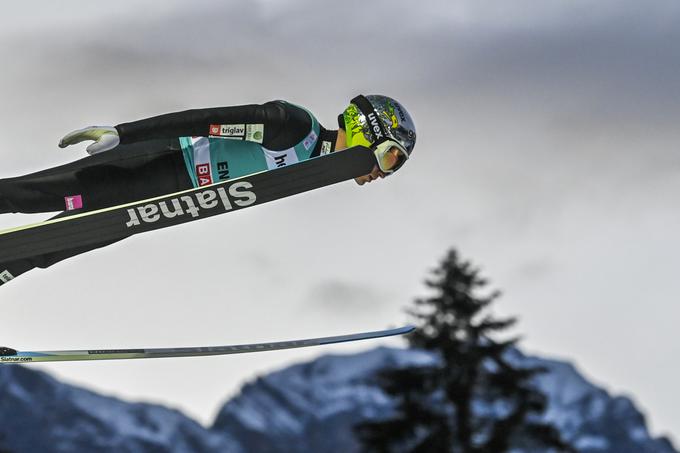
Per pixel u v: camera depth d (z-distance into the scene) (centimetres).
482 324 3766
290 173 1052
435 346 3722
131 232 1038
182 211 1045
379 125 1084
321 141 1088
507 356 3881
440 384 3722
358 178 1109
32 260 1067
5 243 1009
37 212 1062
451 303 3772
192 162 1073
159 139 1068
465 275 3803
